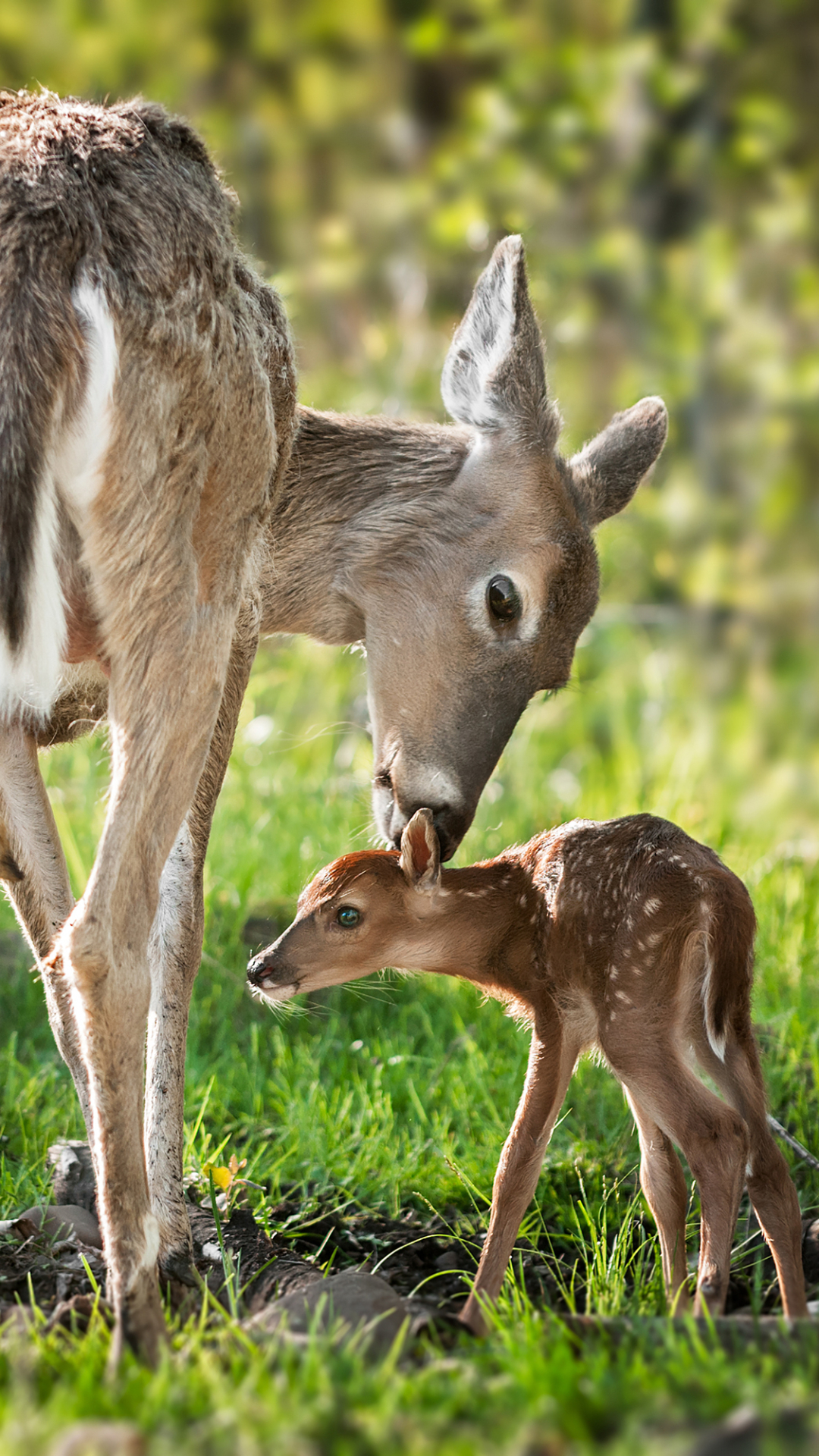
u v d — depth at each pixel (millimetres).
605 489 10656
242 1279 7957
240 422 7211
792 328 20406
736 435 20797
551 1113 7934
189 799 6941
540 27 20156
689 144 19766
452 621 9766
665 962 7734
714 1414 4684
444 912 8594
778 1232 7340
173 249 7020
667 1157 7949
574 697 20109
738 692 20875
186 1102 10391
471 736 9758
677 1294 7234
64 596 7000
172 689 6848
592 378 21312
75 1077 8328
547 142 19859
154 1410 4957
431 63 21188
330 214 21859
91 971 6387
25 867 8172
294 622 10203
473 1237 8977
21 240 6668
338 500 9992
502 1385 5172
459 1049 11297
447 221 19672
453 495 9898
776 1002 11609
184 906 8453
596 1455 4422
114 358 6688
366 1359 6000
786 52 20062
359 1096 10555
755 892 13648
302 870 13789
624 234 19891
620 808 16359
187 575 6918
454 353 10094
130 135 7316
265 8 20984
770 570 20891
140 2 20859
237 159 21812
